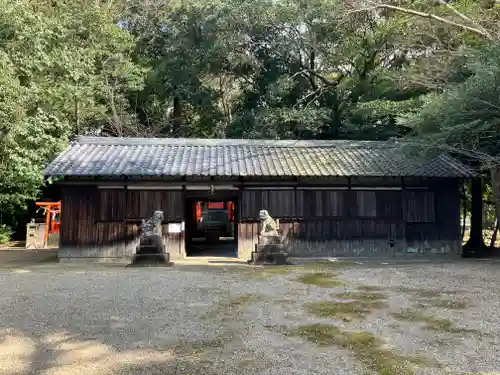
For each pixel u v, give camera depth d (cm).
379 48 1952
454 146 1124
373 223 1315
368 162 1330
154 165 1233
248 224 1279
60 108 1597
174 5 2175
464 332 485
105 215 1230
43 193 2047
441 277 864
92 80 1719
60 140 1416
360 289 739
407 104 1550
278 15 1858
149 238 1116
